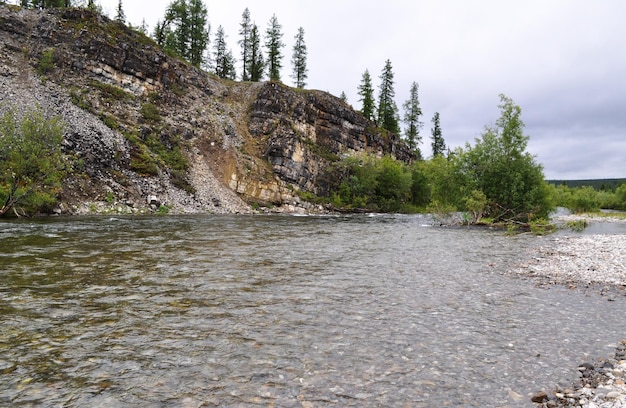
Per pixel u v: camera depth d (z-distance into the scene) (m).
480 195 42.06
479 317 9.62
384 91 100.69
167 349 7.12
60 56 48.75
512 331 8.66
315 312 9.64
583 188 108.44
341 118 81.19
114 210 37.59
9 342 7.15
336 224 39.03
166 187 45.53
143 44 57.62
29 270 12.86
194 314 9.17
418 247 22.44
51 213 32.53
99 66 51.28
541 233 32.91
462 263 17.23
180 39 82.69
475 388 6.01
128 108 50.47
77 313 8.89
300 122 72.50
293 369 6.48
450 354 7.31
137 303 9.84
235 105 70.56
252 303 10.22
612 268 15.84
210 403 5.30
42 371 6.08
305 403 5.39
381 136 92.56
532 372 6.62
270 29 89.88
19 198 30.00
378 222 44.31
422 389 5.92
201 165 53.03
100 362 6.48
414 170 87.38
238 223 34.88
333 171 72.31
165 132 51.69
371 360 6.94
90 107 45.69
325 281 12.98
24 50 47.47
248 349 7.26
